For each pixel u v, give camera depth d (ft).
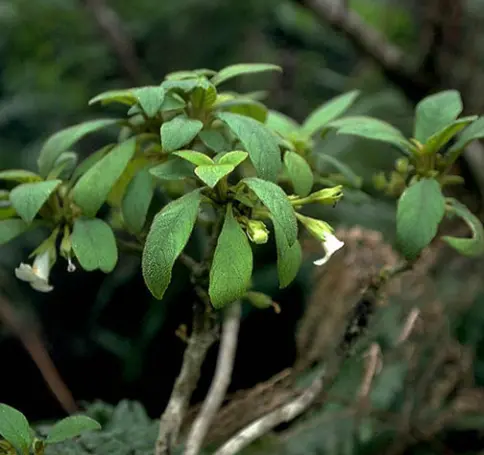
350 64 6.24
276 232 2.12
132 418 2.78
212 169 2.14
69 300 5.48
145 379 5.10
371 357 3.24
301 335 3.28
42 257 2.37
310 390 2.58
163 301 4.90
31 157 5.59
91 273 5.43
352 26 3.98
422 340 3.42
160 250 2.09
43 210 2.38
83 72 5.83
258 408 2.97
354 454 3.37
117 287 5.36
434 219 2.29
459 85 4.04
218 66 5.84
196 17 5.80
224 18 5.79
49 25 5.85
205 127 2.37
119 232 4.07
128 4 5.96
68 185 2.39
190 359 2.42
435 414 3.43
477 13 4.40
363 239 3.12
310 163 2.58
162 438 2.44
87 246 2.29
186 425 2.94
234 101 2.39
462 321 3.56
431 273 3.56
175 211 2.12
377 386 3.39
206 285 2.36
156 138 2.40
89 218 2.33
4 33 5.96
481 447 3.53
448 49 3.96
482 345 3.66
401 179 2.54
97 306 5.32
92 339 5.36
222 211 2.20
